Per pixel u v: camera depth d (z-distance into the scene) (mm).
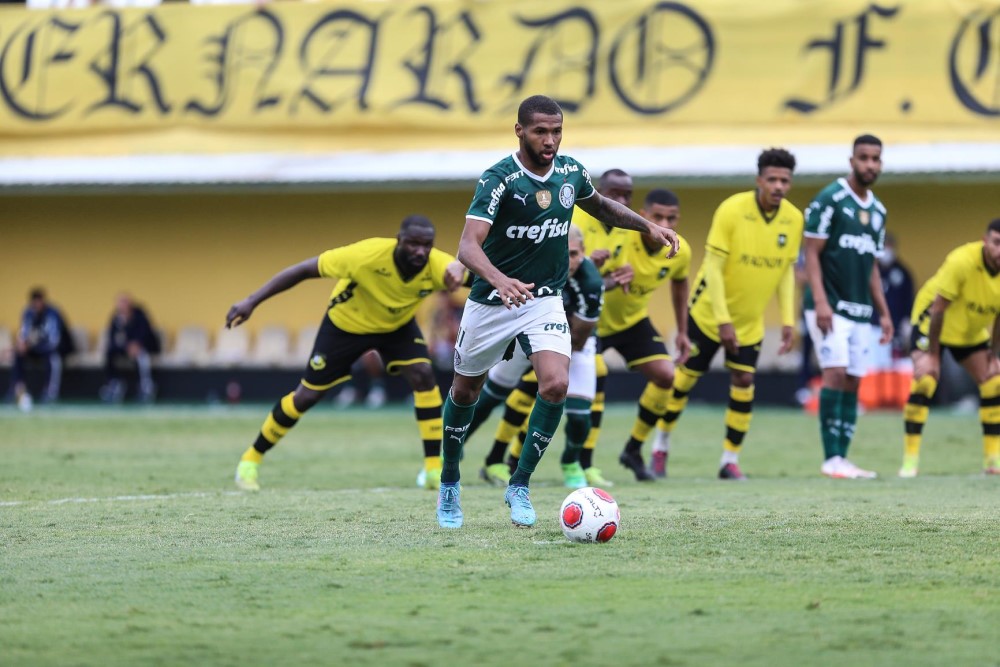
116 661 12781
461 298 69500
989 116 60938
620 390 70375
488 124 65625
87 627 14281
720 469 33781
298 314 74500
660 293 69188
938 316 33656
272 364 72250
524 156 20344
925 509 24375
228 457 39469
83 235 76562
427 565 17984
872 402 61875
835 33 62406
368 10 67688
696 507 24828
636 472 33000
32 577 17266
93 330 76500
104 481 31594
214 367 73375
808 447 43938
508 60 65625
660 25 64062
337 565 18047
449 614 14820
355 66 67312
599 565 17891
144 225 76000
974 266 33375
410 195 72625
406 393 71688
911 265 67125
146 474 33688
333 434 49906
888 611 14898
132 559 18688
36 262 77062
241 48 68750
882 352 61594
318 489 29828
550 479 32906
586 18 64812
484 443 45500
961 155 60594
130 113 69500
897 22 61875
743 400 33281
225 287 75062
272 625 14328
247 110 68312
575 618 14570
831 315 33594
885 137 61469
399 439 47531
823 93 62406
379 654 13000
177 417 59094
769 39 63062
